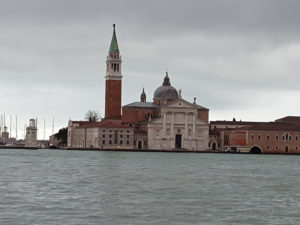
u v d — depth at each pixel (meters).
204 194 94.19
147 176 126.31
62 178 118.56
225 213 76.25
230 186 108.38
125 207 79.25
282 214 76.12
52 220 70.25
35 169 146.25
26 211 75.50
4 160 197.12
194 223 69.81
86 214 74.00
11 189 97.12
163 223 69.56
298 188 106.50
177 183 111.56
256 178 129.00
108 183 108.44
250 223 70.25
